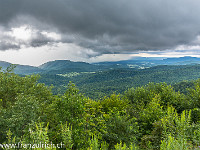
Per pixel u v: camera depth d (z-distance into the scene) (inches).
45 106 229.1
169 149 106.1
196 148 118.6
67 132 139.4
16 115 140.1
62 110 188.4
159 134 185.3
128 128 219.8
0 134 131.9
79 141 157.2
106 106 346.9
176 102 357.7
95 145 140.8
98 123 221.3
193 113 277.4
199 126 155.9
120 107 340.5
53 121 207.5
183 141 111.3
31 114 147.9
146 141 196.7
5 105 212.8
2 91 237.1
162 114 259.3
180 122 133.1
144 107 385.1
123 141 208.4
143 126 275.0
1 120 131.6
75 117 181.5
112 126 228.5
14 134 129.8
